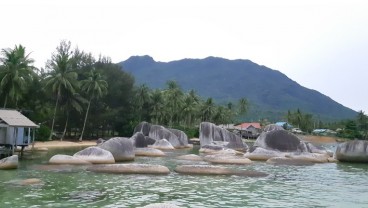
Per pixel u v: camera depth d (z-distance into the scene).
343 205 14.94
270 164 30.09
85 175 20.81
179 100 89.31
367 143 33.38
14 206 13.10
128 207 13.41
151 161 30.50
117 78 73.62
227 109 114.56
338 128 136.62
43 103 59.94
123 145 30.22
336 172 26.33
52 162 25.41
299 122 125.00
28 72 49.84
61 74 57.75
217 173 22.20
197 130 88.00
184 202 14.62
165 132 52.41
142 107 81.31
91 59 72.75
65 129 62.62
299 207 14.34
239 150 44.72
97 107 68.12
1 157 30.52
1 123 29.92
